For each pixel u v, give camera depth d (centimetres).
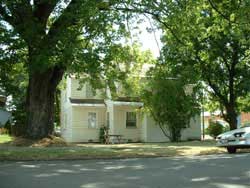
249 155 1962
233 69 3606
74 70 2352
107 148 2552
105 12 2262
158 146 2862
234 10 2545
